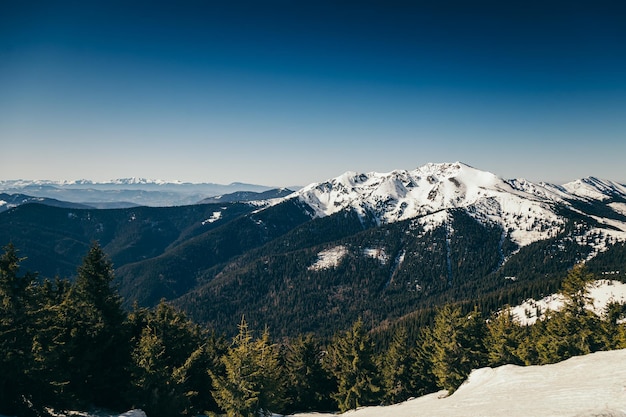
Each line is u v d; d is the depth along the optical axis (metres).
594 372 24.06
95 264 33.00
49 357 25.41
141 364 30.02
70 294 33.59
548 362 49.50
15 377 23.38
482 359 52.59
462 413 21.86
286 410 53.31
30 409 24.77
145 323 39.81
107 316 33.06
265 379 32.34
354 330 49.94
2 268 24.56
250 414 29.73
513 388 25.95
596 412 15.73
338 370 56.34
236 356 30.48
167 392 30.66
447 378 50.31
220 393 30.83
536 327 59.91
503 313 58.88
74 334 29.86
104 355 32.25
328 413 50.94
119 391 31.83
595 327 48.53
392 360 65.56
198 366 40.91
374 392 48.25
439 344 54.12
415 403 35.78
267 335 34.16
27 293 25.44
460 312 52.25
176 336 39.56
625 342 45.19
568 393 20.92
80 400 28.66
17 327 24.58
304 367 54.81
